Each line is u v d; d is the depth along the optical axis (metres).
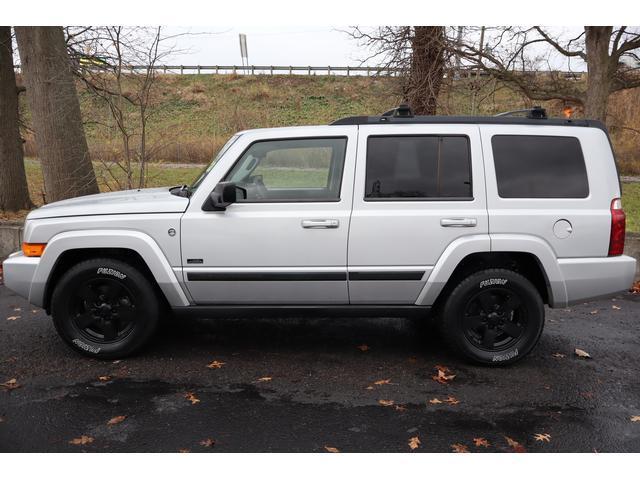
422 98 9.66
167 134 18.00
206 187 4.06
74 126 8.98
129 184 9.00
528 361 4.30
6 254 7.62
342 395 3.66
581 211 3.99
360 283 4.04
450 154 4.02
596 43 9.80
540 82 10.93
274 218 3.97
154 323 4.19
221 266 4.04
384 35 9.53
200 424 3.25
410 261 3.99
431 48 9.50
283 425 3.24
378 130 4.05
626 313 5.62
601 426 3.27
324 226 3.95
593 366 4.21
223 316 4.21
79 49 9.20
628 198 15.61
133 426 3.22
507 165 4.03
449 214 3.96
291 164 4.12
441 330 4.20
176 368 4.10
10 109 11.46
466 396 3.66
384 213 3.96
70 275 4.09
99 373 3.99
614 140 22.16
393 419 3.33
